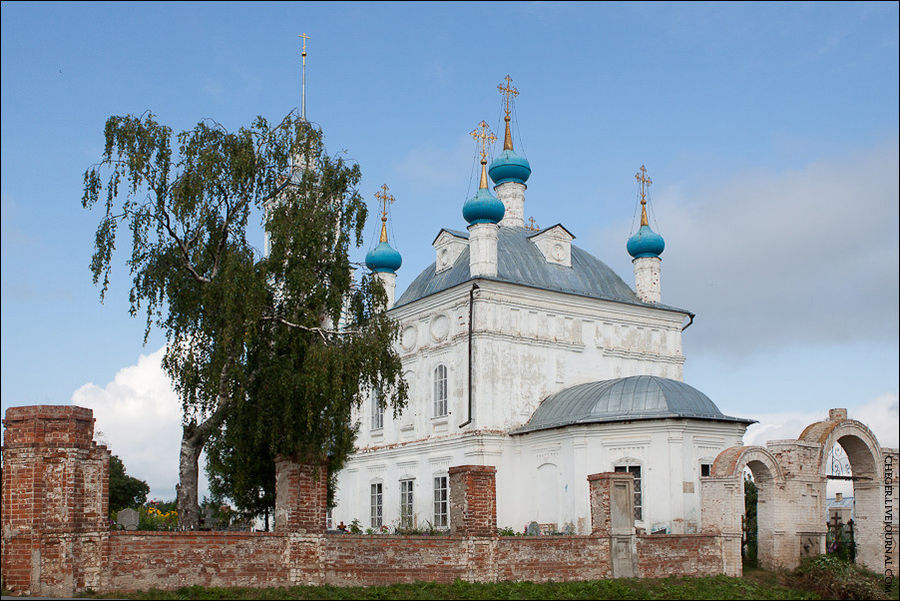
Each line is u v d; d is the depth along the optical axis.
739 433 47.81
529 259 57.22
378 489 59.12
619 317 57.84
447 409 53.97
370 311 34.62
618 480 35.22
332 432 31.92
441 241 60.16
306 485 30.16
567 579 33.50
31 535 24.75
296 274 32.12
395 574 30.75
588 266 60.12
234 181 32.75
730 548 36.94
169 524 43.09
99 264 31.97
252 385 32.59
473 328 52.47
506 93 65.31
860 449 43.72
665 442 45.72
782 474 39.62
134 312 32.44
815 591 35.97
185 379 32.09
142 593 26.09
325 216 33.47
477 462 50.62
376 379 33.12
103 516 26.22
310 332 32.53
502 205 54.25
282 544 29.19
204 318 32.31
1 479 25.53
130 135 32.34
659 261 60.69
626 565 34.66
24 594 24.48
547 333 54.72
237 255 31.92
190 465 32.72
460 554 31.72
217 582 27.86
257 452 35.75
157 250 33.00
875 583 37.44
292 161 34.69
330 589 28.94
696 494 45.72
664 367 59.09
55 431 25.41
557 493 48.56
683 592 32.78
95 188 32.56
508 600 29.47
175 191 31.95
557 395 52.88
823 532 40.41
